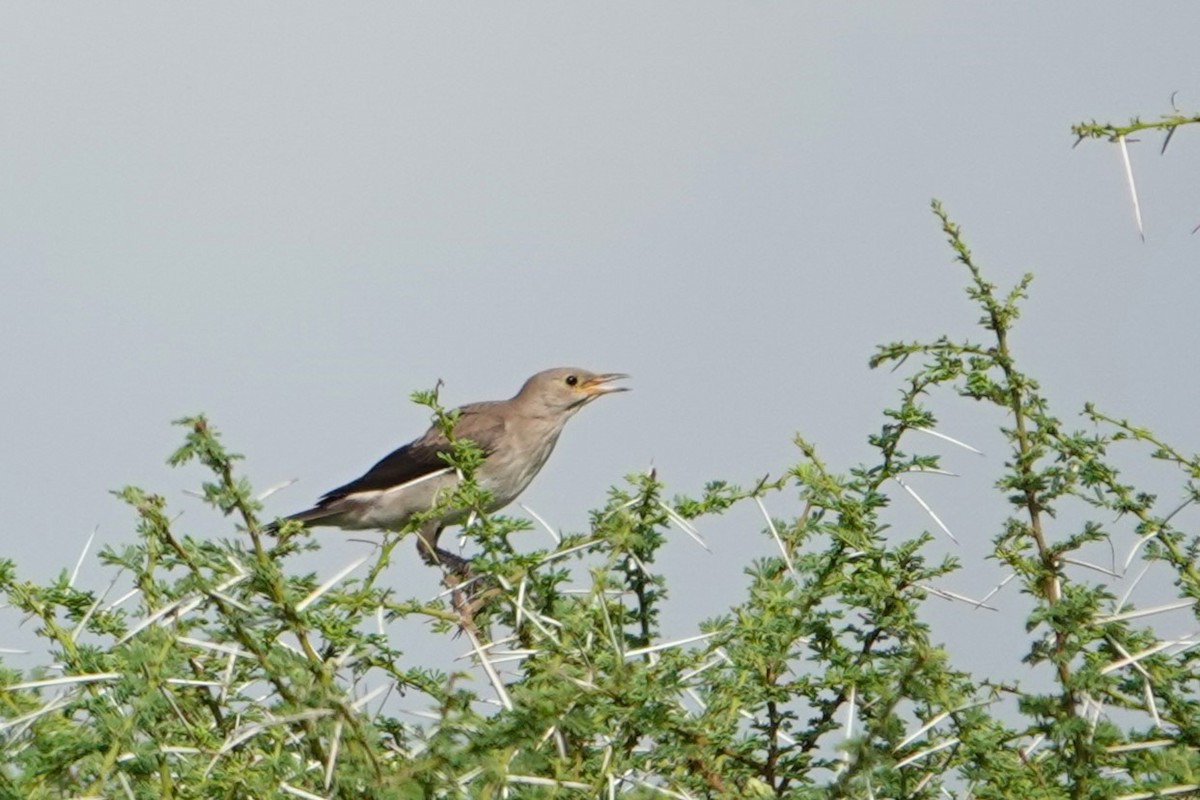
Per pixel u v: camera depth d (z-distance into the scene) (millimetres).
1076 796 7453
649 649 8406
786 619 8797
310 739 7250
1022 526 9180
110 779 7008
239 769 7234
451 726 6785
